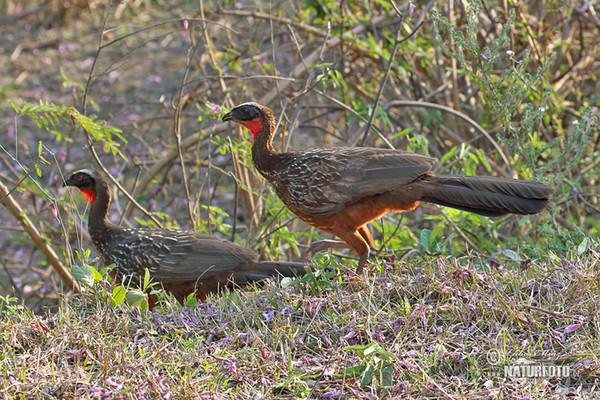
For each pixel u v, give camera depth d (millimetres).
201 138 12492
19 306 7758
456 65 13797
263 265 9469
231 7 16641
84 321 7359
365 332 6777
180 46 25203
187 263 9445
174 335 7074
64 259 12406
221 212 11141
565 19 13156
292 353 6703
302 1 14844
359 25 13273
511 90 9805
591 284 7145
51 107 10156
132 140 18453
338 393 6031
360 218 9016
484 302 7039
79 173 10234
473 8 9992
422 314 6855
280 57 17734
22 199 16734
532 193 8375
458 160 11211
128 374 6270
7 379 6227
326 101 15164
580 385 5996
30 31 26906
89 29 26656
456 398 5824
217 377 6270
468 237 11844
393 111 15328
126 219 12688
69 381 6152
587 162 12828
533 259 8602
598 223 11289
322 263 8086
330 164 8969
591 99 13453
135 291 7383
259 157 9703
